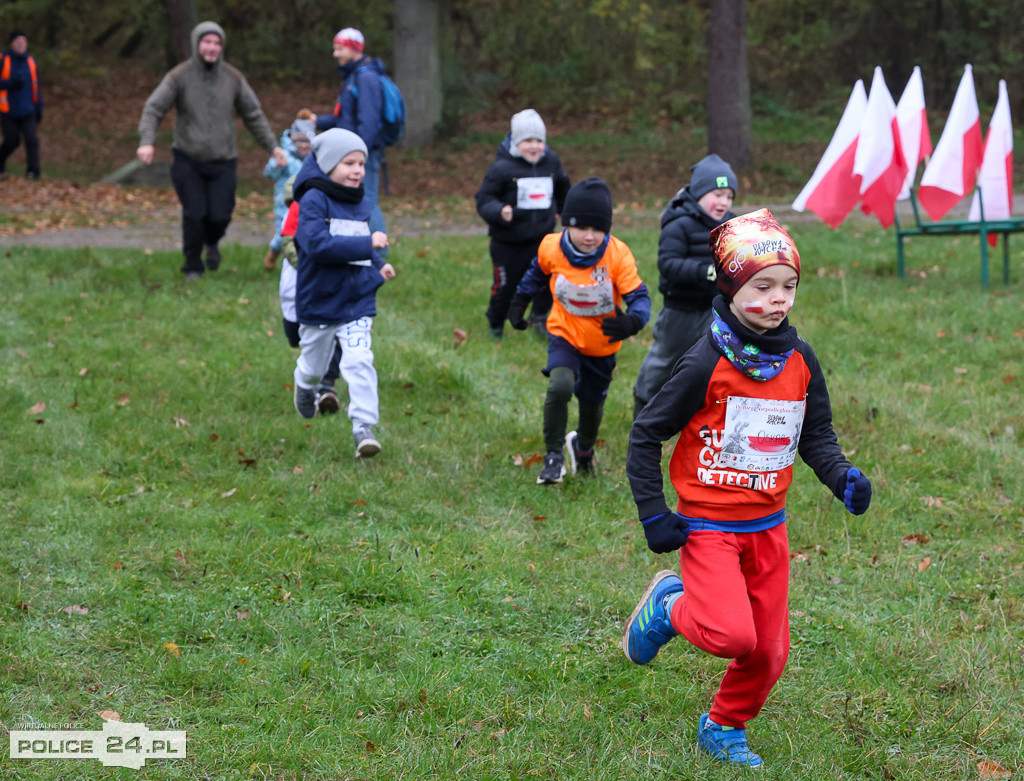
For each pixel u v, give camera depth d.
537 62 41.03
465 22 42.09
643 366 8.69
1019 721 5.21
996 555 7.26
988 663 5.73
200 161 14.84
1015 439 9.74
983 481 8.62
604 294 7.75
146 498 7.64
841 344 12.76
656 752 4.86
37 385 10.13
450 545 7.12
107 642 5.60
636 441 4.51
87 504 7.49
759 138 35.66
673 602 4.79
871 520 7.76
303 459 8.62
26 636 5.59
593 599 6.38
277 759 4.66
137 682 5.26
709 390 4.43
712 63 30.98
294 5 44.34
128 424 9.14
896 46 41.53
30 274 14.93
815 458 4.62
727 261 4.38
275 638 5.78
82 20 45.66
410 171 30.98
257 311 13.45
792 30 40.91
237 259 16.64
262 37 43.97
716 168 8.13
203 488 7.94
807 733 5.07
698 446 4.54
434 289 15.17
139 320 12.85
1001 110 15.98
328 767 4.62
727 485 4.49
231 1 43.59
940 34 40.00
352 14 44.75
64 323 12.52
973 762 4.89
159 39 44.31
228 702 5.12
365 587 6.37
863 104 15.08
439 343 12.37
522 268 12.27
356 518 7.57
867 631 6.12
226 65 14.84
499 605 6.26
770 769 4.73
